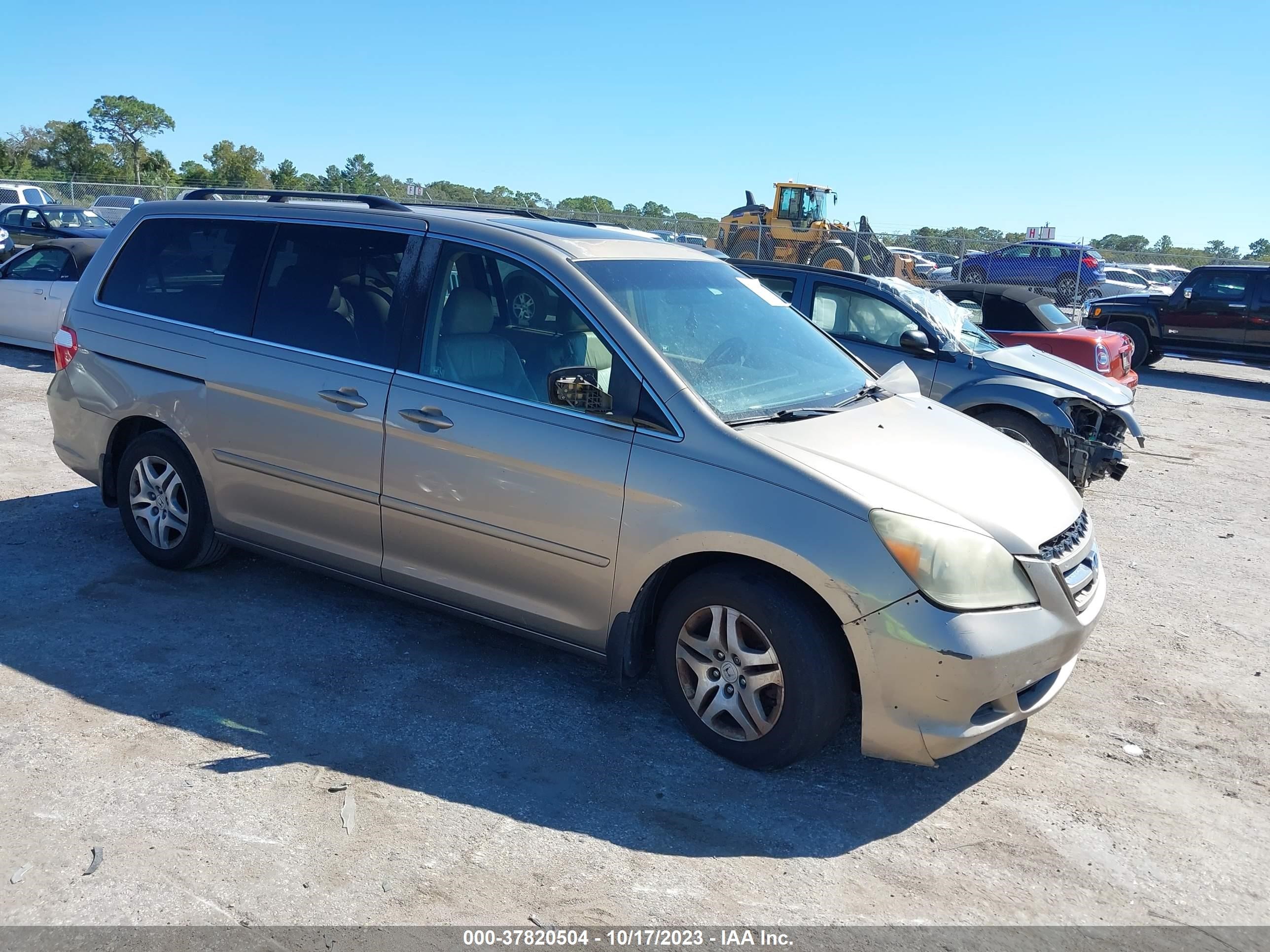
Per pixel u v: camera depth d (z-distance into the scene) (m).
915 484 3.51
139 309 4.94
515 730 3.80
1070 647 3.51
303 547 4.49
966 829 3.34
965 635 3.21
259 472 4.50
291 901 2.79
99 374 5.00
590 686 4.19
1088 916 2.93
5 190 30.59
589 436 3.69
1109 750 3.93
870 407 4.20
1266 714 4.30
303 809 3.22
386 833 3.12
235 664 4.19
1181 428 11.89
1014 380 7.51
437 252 4.19
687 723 3.75
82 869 2.87
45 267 11.34
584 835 3.17
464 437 3.91
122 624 4.49
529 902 2.84
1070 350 9.45
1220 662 4.84
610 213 31.08
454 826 3.18
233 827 3.10
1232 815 3.51
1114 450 7.34
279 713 3.82
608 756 3.66
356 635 4.55
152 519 4.99
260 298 4.57
